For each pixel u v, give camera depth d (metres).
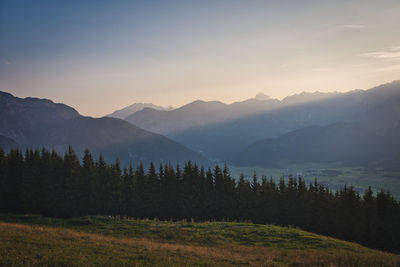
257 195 83.19
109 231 43.78
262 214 80.88
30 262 19.19
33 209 76.00
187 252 28.64
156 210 82.00
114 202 80.81
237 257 27.95
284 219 79.19
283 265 25.09
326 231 73.44
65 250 23.56
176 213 82.94
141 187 82.94
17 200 77.56
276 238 42.81
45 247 23.91
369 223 68.69
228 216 82.38
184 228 47.97
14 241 24.86
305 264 25.97
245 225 53.19
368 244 67.69
